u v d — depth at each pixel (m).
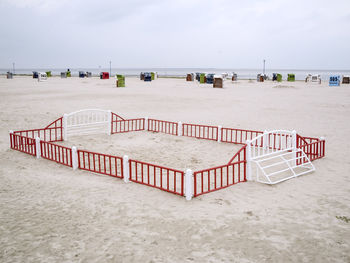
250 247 5.39
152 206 7.15
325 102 30.02
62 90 43.06
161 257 5.10
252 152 12.53
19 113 22.14
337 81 55.38
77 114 21.97
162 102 29.48
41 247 5.42
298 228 6.07
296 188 8.34
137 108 25.22
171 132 16.62
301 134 15.51
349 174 9.43
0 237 5.76
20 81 68.38
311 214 6.70
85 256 5.14
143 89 46.38
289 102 30.11
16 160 11.16
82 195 7.82
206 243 5.52
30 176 9.34
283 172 9.86
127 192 8.04
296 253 5.20
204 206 7.14
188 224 6.24
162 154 12.08
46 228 6.10
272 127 17.45
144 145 13.54
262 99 32.94
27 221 6.40
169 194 7.89
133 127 18.11
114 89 45.84
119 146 13.38
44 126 17.83
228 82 68.88
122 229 6.05
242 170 10.13
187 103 28.89
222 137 14.18
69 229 6.06
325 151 12.26
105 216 6.62
